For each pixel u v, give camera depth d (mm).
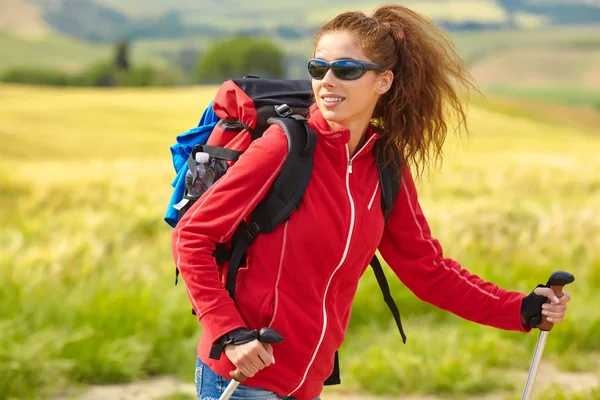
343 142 3326
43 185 21141
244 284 3342
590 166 28344
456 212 14125
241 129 3533
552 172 26547
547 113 114875
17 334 7973
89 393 7574
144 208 15664
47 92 82312
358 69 3314
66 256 10156
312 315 3359
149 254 11383
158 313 8805
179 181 3650
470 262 11086
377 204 3516
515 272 10852
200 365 3514
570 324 8852
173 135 55750
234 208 3221
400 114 3623
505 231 13359
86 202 20016
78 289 9109
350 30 3389
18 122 55656
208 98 81062
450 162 31172
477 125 70000
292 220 3281
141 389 7762
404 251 3799
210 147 3525
